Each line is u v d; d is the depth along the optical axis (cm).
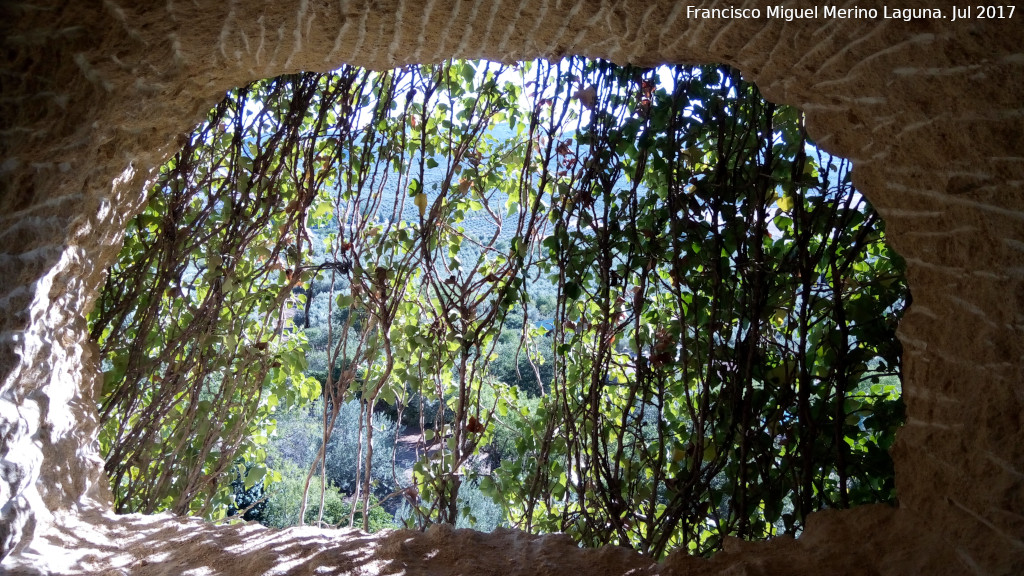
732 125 340
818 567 266
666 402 371
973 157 227
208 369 419
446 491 411
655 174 355
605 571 280
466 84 397
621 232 361
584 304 381
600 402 384
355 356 436
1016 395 230
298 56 259
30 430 269
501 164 398
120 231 319
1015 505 226
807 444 335
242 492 657
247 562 274
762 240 342
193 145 392
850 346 337
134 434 412
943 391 260
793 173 330
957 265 250
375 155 429
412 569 277
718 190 341
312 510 643
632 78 352
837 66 243
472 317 404
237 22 229
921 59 217
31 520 270
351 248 410
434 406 606
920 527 264
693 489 352
